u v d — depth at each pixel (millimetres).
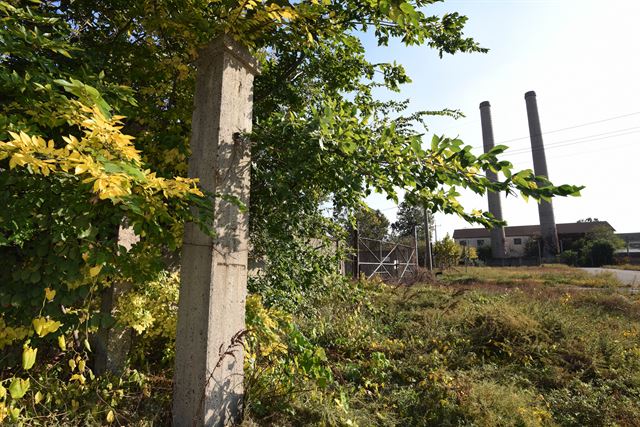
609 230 41969
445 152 2305
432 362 4430
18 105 1972
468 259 36781
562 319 5902
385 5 1880
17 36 1955
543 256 43094
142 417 2412
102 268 2057
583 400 3686
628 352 5000
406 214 38312
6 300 1962
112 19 3094
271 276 4617
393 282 11172
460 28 3611
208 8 2730
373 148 2631
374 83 5141
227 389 2359
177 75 3135
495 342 5191
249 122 2768
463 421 3230
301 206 3633
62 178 1838
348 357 4613
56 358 2707
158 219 2484
